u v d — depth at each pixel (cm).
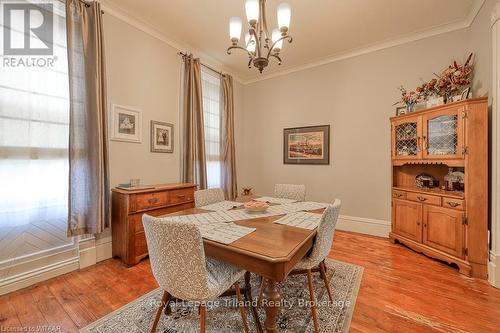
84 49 217
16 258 192
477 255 210
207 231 140
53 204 212
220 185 404
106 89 240
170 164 320
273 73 427
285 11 161
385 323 152
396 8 249
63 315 159
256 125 452
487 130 210
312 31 294
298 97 401
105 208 235
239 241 124
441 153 243
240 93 458
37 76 201
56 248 214
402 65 311
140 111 281
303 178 398
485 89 225
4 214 186
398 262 242
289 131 412
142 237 240
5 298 178
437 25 281
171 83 319
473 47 254
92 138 220
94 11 222
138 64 279
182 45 331
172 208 270
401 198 288
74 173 212
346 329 146
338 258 253
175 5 248
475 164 212
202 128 346
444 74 254
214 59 380
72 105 210
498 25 194
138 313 161
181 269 113
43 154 205
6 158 186
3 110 184
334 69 363
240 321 154
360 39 313
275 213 184
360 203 345
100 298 179
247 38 191
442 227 237
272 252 110
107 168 235
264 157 443
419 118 263
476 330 146
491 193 204
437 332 145
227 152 407
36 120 200
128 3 245
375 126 332
